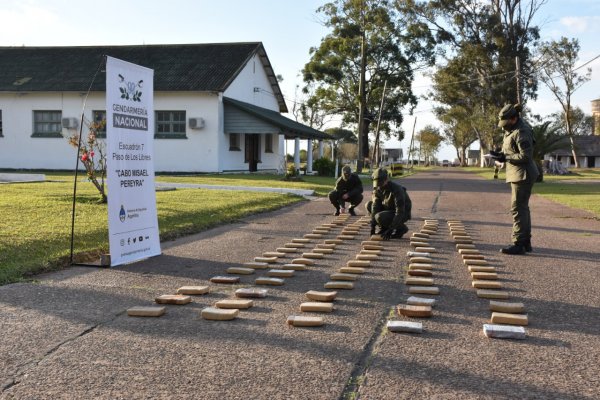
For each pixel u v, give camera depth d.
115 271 6.96
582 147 99.75
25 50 35.66
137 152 7.73
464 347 4.26
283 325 4.76
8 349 4.15
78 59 34.25
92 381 3.61
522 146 8.11
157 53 34.12
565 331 4.67
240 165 33.56
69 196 14.15
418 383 3.59
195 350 4.16
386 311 5.23
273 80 38.56
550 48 56.47
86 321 4.84
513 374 3.75
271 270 6.91
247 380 3.62
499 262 7.67
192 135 30.73
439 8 50.78
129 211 7.56
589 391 3.49
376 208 9.95
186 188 19.50
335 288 6.07
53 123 32.38
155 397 3.38
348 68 51.88
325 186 23.78
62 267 7.10
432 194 21.97
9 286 6.00
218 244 9.13
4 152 32.72
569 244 9.31
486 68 53.81
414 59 50.06
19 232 8.45
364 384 3.57
